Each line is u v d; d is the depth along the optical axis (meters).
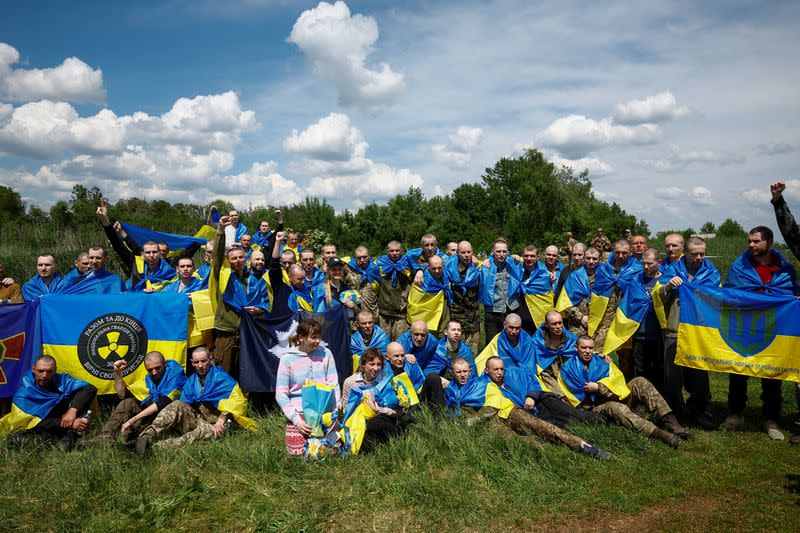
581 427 6.76
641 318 7.82
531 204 41.09
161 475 5.63
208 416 6.92
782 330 6.89
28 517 5.10
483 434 6.41
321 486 5.45
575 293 8.66
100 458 5.97
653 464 6.00
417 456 5.87
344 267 9.99
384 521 4.88
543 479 5.50
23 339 7.55
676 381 7.54
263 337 7.78
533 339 7.96
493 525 4.88
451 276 9.22
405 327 9.70
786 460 6.14
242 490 5.41
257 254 8.47
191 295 8.02
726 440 6.76
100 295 7.86
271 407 7.89
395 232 41.12
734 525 4.80
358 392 6.52
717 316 7.22
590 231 36.91
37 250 16.48
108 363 7.69
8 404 7.46
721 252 25.31
